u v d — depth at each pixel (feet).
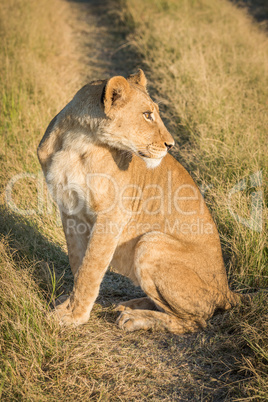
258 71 44.70
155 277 19.63
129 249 20.98
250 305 20.07
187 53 47.60
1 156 31.37
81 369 16.66
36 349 16.99
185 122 36.86
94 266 18.99
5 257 21.25
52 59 55.06
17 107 37.09
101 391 15.31
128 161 19.69
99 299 22.21
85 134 18.63
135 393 15.92
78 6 84.17
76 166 18.84
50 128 19.89
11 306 18.33
